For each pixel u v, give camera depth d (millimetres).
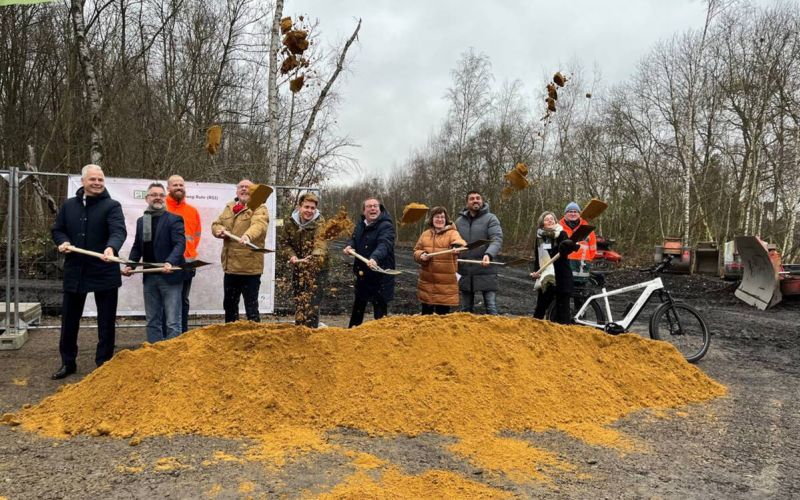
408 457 3250
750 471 3242
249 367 3998
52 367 5250
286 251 5664
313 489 2760
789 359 6555
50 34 15883
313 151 14586
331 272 15227
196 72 16344
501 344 4508
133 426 3574
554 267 6152
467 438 3611
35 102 16562
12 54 15961
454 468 3107
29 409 3904
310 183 14445
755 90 17625
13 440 3385
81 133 14797
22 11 15766
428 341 4379
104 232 4945
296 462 3104
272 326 4371
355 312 5762
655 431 3916
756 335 8141
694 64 19578
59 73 16391
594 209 5594
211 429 3570
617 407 4348
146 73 15180
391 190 47719
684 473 3189
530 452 3408
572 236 5824
